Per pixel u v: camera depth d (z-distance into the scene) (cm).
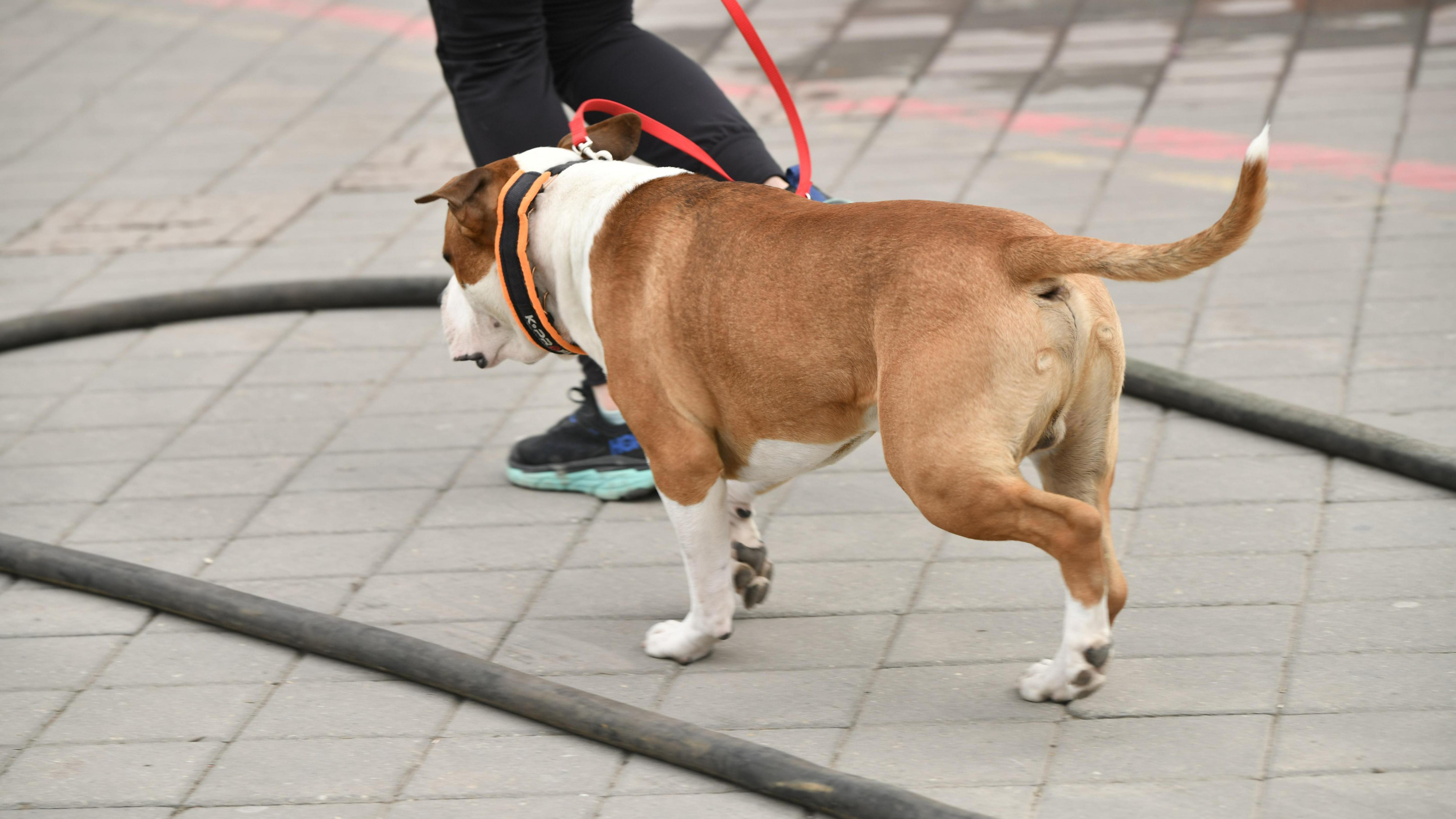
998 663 527
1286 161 964
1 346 884
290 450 753
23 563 640
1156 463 662
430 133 1188
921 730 492
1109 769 461
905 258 444
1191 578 569
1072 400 453
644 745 488
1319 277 810
